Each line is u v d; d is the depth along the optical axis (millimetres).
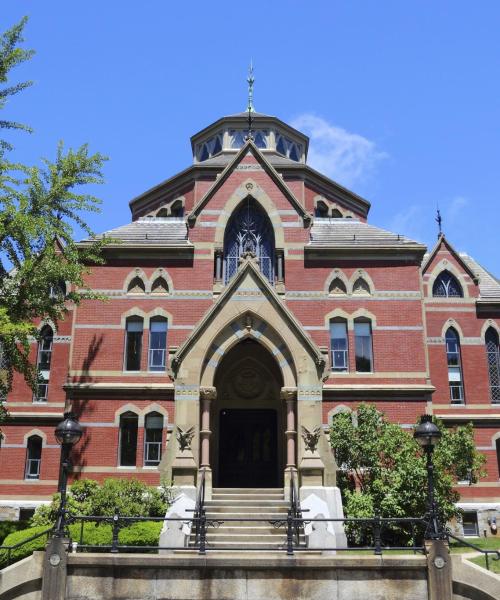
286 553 15938
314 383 22203
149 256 28656
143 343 27719
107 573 15031
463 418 30141
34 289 24094
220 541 18828
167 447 21641
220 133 38656
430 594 14859
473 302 31828
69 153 25484
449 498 22578
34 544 18922
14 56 24859
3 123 24844
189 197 35312
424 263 32375
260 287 23250
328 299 28266
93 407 26859
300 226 28984
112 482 21719
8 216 23562
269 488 24000
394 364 27500
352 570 15109
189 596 14922
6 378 25406
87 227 25766
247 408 27281
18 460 29906
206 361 22656
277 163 35531
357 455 23344
